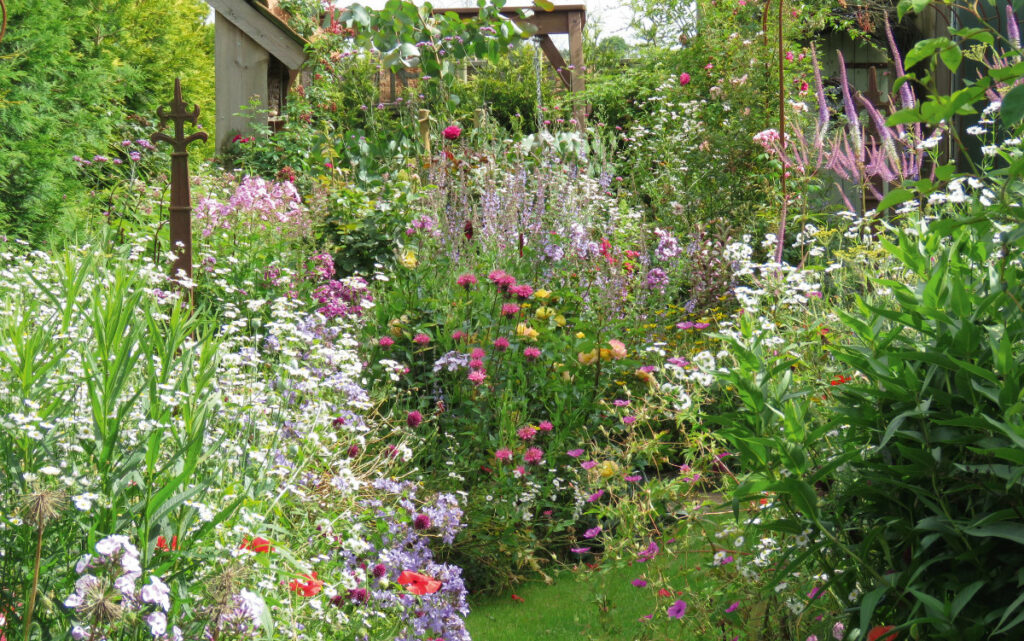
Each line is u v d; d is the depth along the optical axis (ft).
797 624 7.29
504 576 11.94
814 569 7.27
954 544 5.78
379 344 13.48
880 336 6.72
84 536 5.60
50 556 5.43
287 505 8.43
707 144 22.82
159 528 5.48
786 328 10.14
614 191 26.84
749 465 6.64
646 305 16.43
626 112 35.06
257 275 15.88
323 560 8.09
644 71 37.27
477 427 13.00
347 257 17.31
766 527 6.58
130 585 4.80
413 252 16.06
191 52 47.50
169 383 7.14
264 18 28.58
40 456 5.79
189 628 5.34
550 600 11.53
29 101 23.62
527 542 12.27
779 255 12.28
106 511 5.49
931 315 5.91
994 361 5.54
